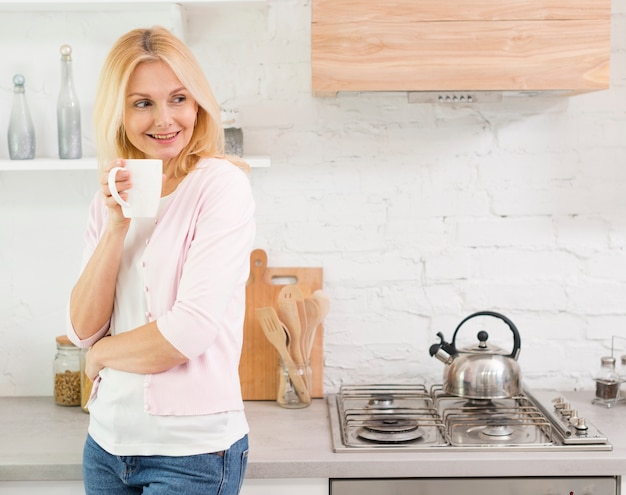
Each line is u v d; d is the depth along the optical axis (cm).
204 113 188
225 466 180
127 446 179
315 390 267
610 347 272
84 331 185
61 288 269
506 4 220
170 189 186
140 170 167
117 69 178
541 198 267
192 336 169
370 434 225
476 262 269
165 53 177
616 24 262
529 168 266
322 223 268
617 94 264
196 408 176
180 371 176
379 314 271
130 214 169
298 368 255
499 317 246
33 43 259
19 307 270
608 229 268
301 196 267
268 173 266
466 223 268
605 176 266
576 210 267
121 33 259
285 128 264
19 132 247
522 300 270
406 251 269
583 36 221
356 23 221
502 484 212
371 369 273
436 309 271
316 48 222
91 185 265
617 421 240
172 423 176
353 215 268
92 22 259
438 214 268
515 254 269
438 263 269
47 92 261
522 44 222
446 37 221
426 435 227
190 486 177
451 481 212
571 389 272
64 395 256
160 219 181
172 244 179
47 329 270
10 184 265
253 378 264
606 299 270
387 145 265
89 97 261
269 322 253
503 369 238
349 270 270
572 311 271
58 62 260
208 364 178
